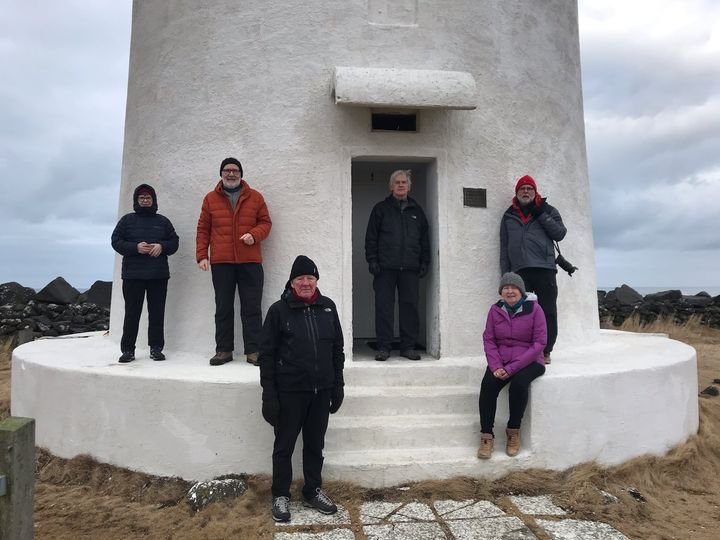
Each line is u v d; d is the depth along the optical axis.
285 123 5.49
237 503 4.02
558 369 4.82
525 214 5.36
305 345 3.85
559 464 4.54
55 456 4.88
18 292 14.05
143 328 5.92
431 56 5.62
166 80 5.96
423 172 6.28
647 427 4.88
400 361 5.37
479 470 4.41
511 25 5.91
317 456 4.02
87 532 3.84
